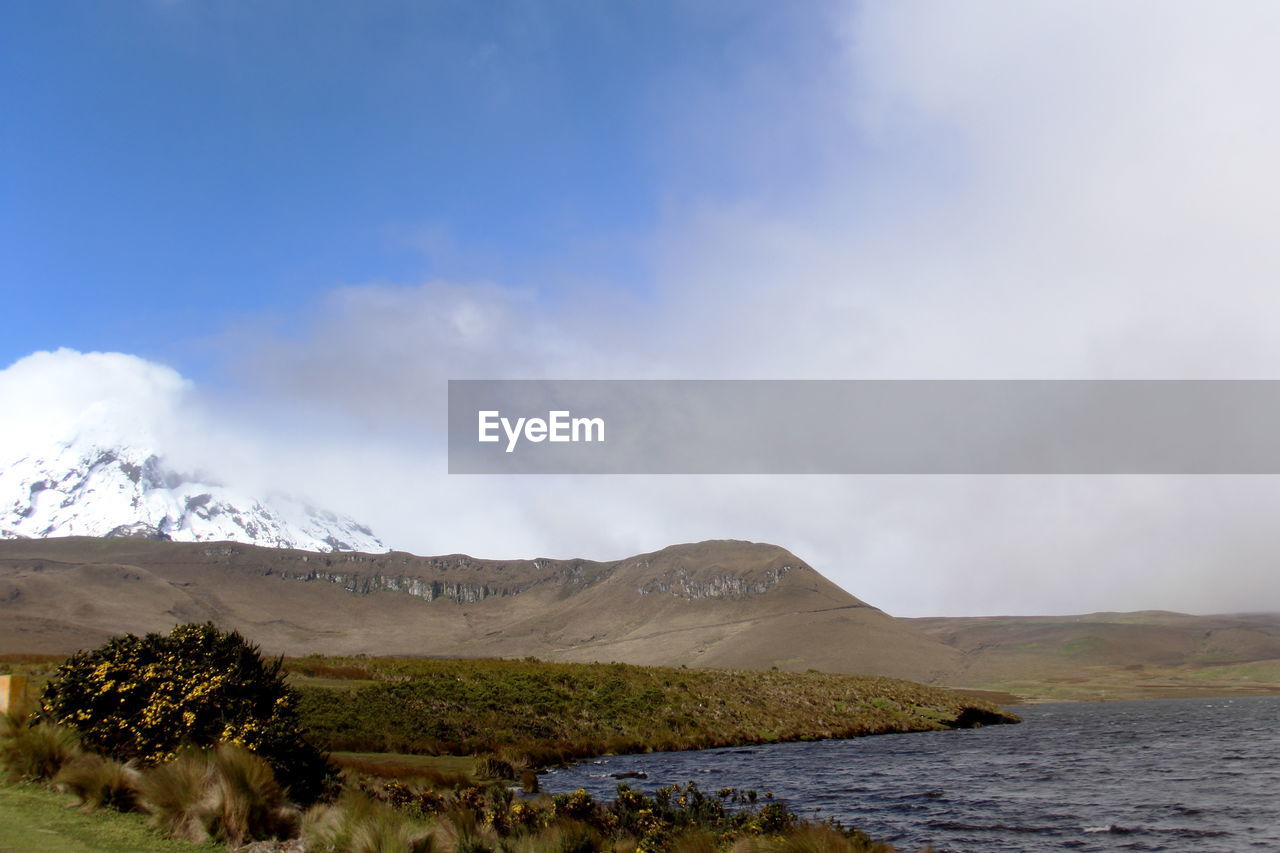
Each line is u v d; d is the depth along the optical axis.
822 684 105.00
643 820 20.50
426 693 66.81
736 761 53.66
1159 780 42.44
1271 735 74.12
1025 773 46.00
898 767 49.50
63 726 17.31
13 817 13.88
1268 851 25.34
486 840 17.36
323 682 68.81
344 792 18.97
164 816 14.20
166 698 17.62
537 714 67.75
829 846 17.44
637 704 76.19
